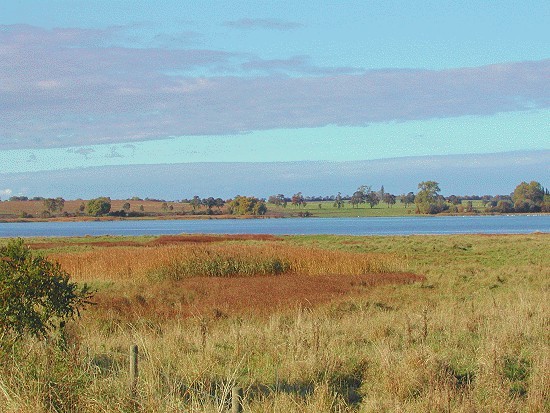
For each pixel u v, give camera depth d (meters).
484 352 12.18
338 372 11.95
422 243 72.94
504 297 24.77
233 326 17.58
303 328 15.30
